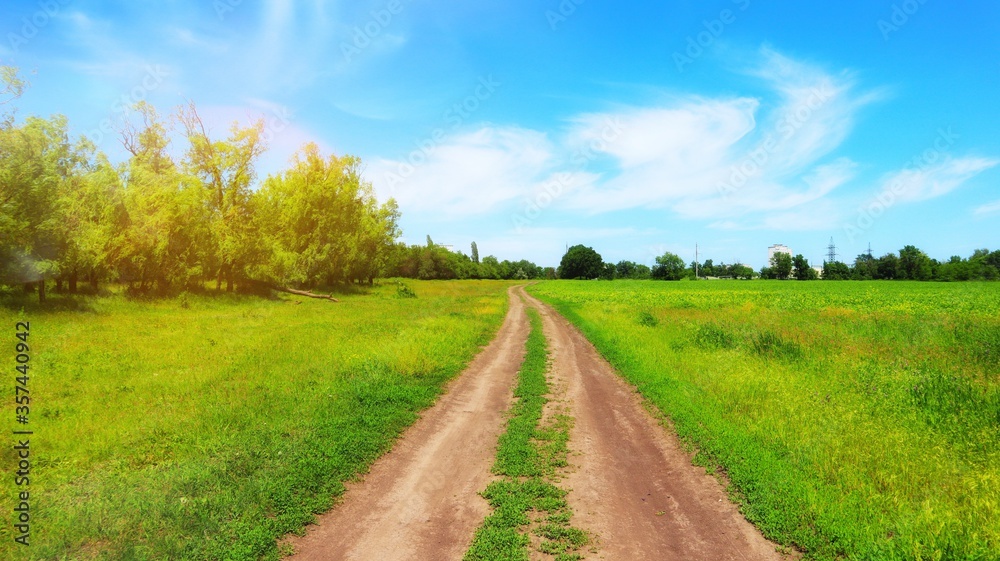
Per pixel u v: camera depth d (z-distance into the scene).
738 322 20.61
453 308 32.56
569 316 30.50
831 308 30.55
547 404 10.59
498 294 55.16
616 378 13.28
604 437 8.53
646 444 8.20
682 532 5.36
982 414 8.21
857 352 13.26
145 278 28.06
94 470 6.46
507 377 13.22
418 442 8.27
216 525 5.19
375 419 8.92
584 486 6.54
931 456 6.73
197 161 35.34
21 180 19.86
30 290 23.05
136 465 6.65
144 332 17.28
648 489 6.46
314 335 17.69
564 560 4.77
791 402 9.26
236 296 33.59
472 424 9.24
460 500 6.12
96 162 26.09
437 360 14.19
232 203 36.19
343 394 10.21
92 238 24.17
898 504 5.55
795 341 14.90
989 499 5.52
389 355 13.72
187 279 29.38
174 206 28.09
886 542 4.84
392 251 67.94
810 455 6.93
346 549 5.00
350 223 49.16
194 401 9.45
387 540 5.17
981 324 17.77
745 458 7.08
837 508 5.50
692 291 58.12
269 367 12.38
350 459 7.20
